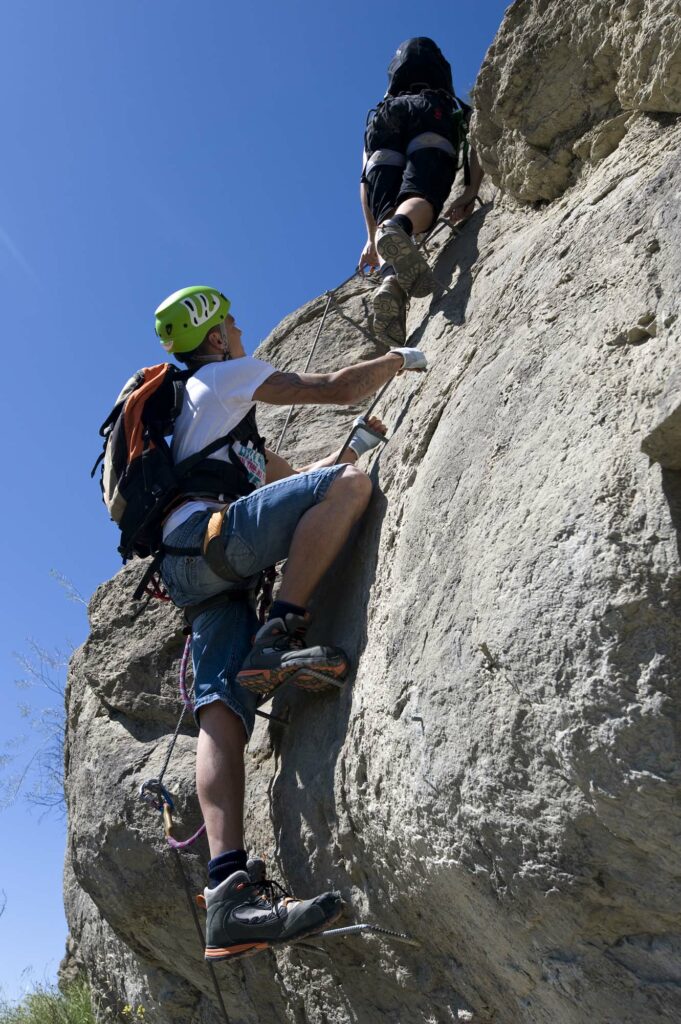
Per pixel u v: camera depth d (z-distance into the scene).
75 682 5.14
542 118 3.50
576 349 2.70
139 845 4.02
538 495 2.53
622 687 2.15
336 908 2.92
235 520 3.24
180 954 4.15
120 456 3.50
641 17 3.03
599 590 2.23
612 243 2.83
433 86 4.64
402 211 4.21
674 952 2.22
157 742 4.27
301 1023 3.49
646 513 2.22
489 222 4.04
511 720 2.39
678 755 2.08
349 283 5.81
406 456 3.34
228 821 3.08
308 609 3.58
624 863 2.22
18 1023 6.78
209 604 3.35
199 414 3.44
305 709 3.37
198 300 3.64
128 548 3.47
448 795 2.54
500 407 2.88
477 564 2.62
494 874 2.48
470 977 2.82
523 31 3.56
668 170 2.77
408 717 2.73
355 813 2.95
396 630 2.91
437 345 3.70
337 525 3.26
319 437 5.00
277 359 5.71
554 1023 2.55
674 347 2.35
